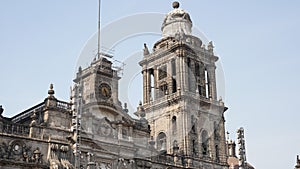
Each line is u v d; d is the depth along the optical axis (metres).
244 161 79.25
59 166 56.00
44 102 61.28
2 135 54.66
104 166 61.56
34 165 55.53
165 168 68.94
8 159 54.19
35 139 56.91
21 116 64.44
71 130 59.34
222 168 77.88
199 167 73.81
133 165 64.31
